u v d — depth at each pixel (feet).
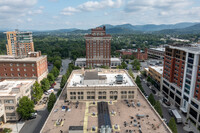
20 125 278.87
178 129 266.98
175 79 350.23
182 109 305.53
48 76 458.91
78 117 223.10
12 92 294.05
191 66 282.97
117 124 206.18
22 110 274.77
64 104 261.85
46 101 370.12
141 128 197.36
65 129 196.95
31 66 406.41
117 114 230.27
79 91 270.05
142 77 558.15
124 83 298.76
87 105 258.16
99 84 293.64
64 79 420.36
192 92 284.61
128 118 220.23
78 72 376.27
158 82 440.04
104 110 239.30
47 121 213.66
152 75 490.08
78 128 183.21
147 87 462.60
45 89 408.46
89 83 291.58
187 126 274.57
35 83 346.54
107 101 270.87
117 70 389.19
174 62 350.02
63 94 301.63
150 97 302.45
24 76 414.00
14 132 258.78
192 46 344.49
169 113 312.71
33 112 295.89
